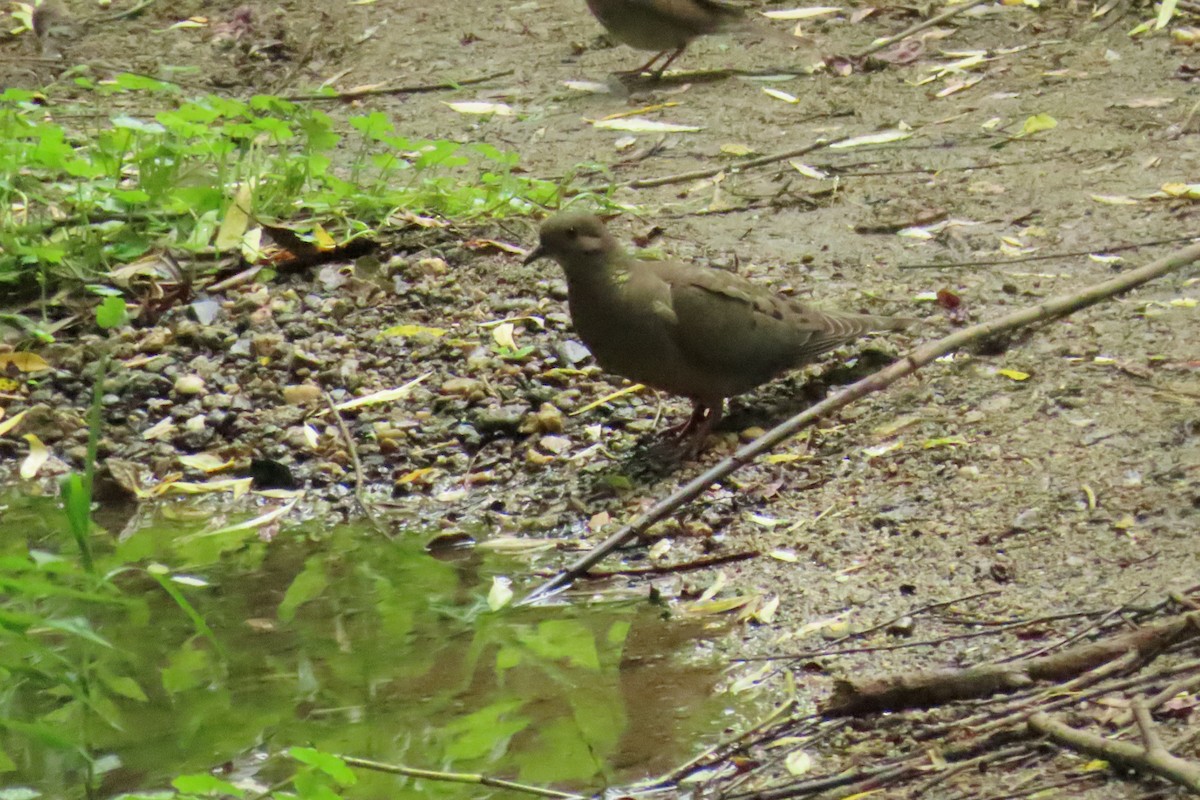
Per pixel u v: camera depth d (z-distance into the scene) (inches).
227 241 517.3
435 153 530.9
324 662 335.0
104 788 290.4
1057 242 488.1
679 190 559.2
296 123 613.6
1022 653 296.5
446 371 461.7
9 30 751.7
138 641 349.4
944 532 351.9
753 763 276.5
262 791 284.4
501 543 386.9
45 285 502.9
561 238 391.2
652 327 392.2
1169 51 634.8
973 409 401.4
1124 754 240.2
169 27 754.2
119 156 534.9
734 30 658.8
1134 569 323.0
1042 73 629.3
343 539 398.3
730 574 355.3
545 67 690.8
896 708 280.1
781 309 406.6
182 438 445.4
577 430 430.3
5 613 315.0
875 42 677.9
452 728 305.4
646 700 308.8
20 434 450.0
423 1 764.6
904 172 554.6
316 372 466.3
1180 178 522.6
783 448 403.5
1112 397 394.3
